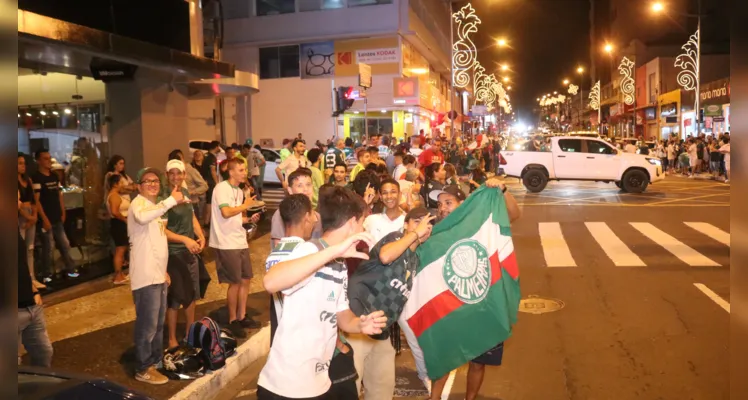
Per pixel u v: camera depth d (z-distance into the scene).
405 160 10.67
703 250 11.48
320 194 3.75
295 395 3.22
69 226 10.56
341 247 3.08
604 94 82.00
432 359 4.71
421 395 5.48
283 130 34.22
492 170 30.92
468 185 8.96
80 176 11.05
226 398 5.54
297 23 33.34
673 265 10.30
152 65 10.14
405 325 4.76
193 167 13.54
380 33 32.22
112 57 9.28
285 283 3.06
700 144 30.17
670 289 8.77
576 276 9.72
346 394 3.71
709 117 35.03
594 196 21.45
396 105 32.50
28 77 10.24
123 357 6.15
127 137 11.78
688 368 5.86
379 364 4.48
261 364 6.41
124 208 9.31
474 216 4.80
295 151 10.58
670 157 34.22
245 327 7.11
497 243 4.82
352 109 33.03
